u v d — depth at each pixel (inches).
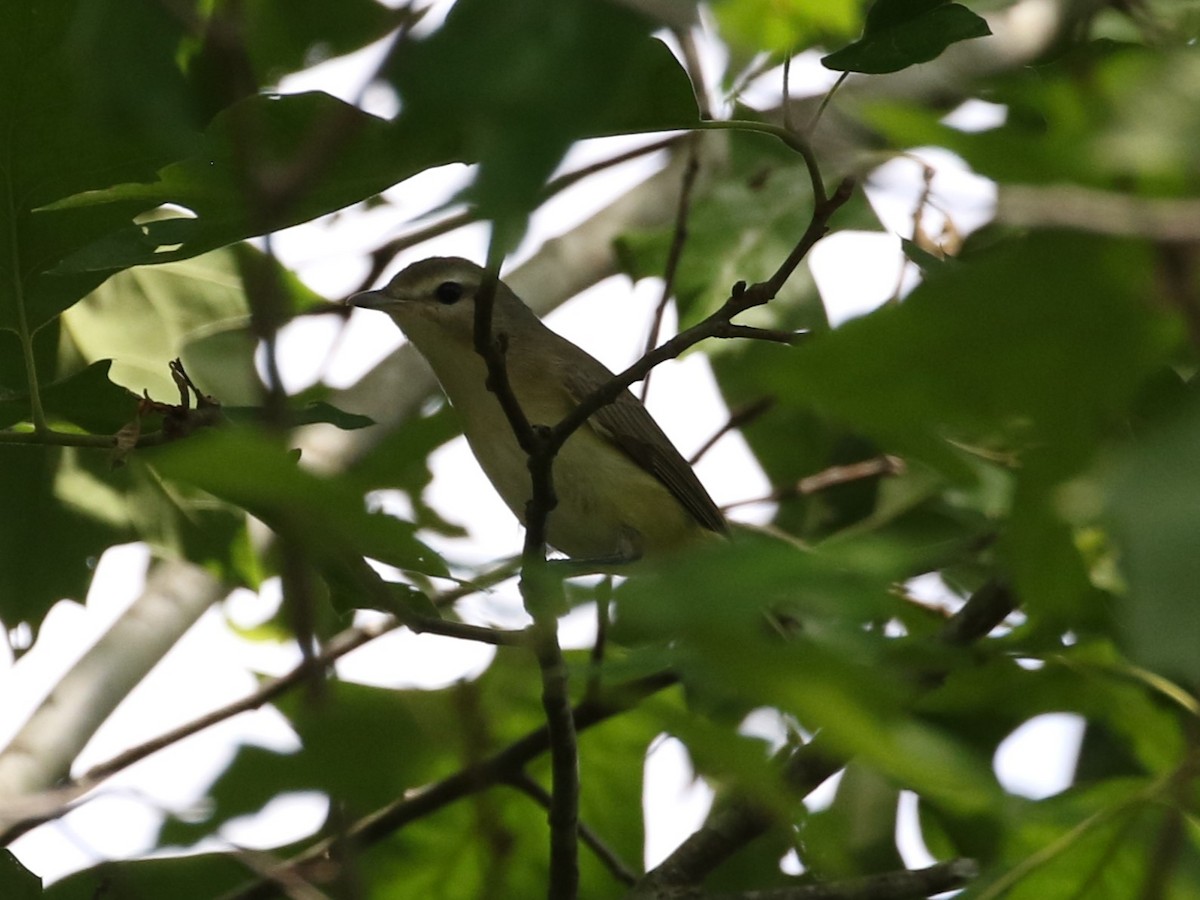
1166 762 259.4
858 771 409.1
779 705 106.8
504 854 340.2
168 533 418.6
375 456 293.6
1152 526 77.6
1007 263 88.2
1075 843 221.1
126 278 451.5
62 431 305.6
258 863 233.3
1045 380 89.0
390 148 211.8
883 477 466.3
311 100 207.2
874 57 227.3
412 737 154.7
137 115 124.0
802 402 91.4
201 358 449.4
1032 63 330.6
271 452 107.4
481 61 93.0
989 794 116.0
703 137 490.3
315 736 150.3
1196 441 79.7
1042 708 265.9
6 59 231.1
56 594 418.0
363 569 209.3
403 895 340.5
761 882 434.9
